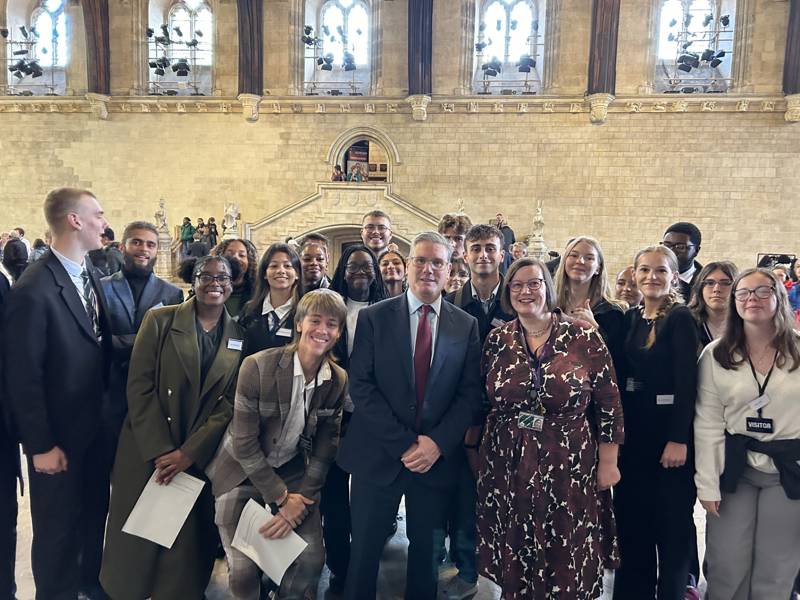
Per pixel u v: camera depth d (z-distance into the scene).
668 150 17.16
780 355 2.60
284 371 2.77
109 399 3.38
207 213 18.89
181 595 2.80
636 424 3.02
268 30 18.31
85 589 3.27
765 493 2.68
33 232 19.06
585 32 17.31
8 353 2.73
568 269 3.37
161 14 19.66
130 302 3.73
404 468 2.88
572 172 17.64
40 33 19.88
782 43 16.50
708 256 17.17
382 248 4.59
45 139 18.91
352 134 18.39
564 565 2.65
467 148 18.05
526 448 2.72
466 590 3.32
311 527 2.91
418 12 17.22
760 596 2.70
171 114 18.69
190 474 2.92
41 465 2.78
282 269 3.38
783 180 16.56
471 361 2.96
